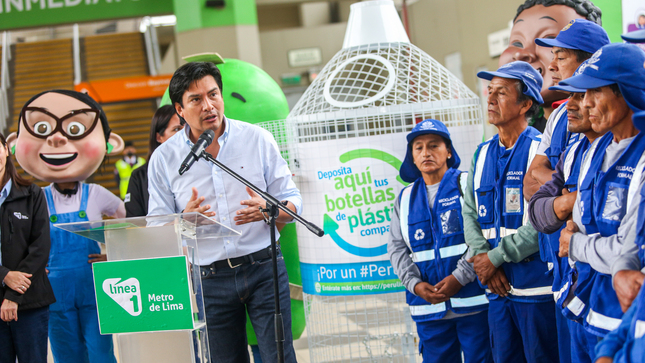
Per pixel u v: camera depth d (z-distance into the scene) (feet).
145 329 6.70
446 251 8.07
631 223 5.11
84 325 10.34
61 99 10.67
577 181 6.05
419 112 8.61
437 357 8.33
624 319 4.33
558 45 6.82
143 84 31.65
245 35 28.53
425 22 29.09
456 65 26.53
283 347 7.74
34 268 8.91
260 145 8.39
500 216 7.47
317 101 9.30
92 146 10.73
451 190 8.15
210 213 7.77
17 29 26.61
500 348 7.65
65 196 10.72
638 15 13.12
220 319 8.18
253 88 11.34
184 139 8.32
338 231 8.71
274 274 6.98
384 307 9.12
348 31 9.52
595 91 5.44
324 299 9.50
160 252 6.70
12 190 9.14
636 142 5.34
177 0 27.84
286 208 7.02
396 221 8.40
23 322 8.91
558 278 6.54
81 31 38.63
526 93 7.48
